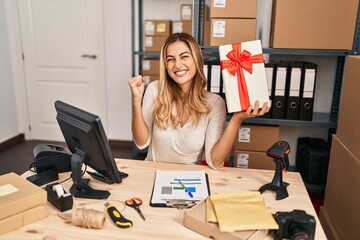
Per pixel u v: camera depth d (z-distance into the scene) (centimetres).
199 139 156
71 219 103
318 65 268
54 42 349
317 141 269
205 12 260
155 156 165
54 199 111
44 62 356
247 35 218
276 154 121
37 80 363
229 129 140
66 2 336
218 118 155
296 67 224
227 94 131
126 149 354
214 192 123
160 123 155
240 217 96
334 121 234
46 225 102
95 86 355
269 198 119
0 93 344
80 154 120
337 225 174
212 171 143
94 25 338
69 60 352
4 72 350
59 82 360
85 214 100
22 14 346
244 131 235
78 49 347
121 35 336
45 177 131
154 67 302
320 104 274
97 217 99
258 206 103
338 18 208
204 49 225
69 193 114
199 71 153
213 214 99
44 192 105
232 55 129
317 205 234
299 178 137
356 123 156
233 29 218
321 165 243
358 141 153
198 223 97
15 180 112
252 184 130
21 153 338
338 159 177
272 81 229
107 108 359
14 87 368
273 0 227
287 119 234
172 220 105
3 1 342
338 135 182
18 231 99
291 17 212
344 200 165
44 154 136
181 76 150
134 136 160
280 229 93
